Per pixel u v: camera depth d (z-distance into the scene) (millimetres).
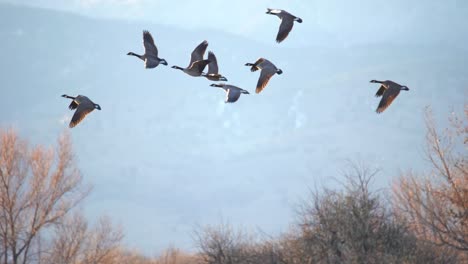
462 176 28312
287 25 16500
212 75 17547
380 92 15984
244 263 26891
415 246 23797
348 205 24312
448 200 27734
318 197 25219
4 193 35312
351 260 23422
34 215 35938
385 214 24703
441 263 23781
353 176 27500
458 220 26453
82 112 16625
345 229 23781
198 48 18594
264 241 28328
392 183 29141
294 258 25047
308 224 24766
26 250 35625
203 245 28906
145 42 17547
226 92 16953
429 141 29219
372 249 23469
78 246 35656
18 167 35938
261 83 16547
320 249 24141
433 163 28547
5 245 35094
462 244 25906
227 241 28406
